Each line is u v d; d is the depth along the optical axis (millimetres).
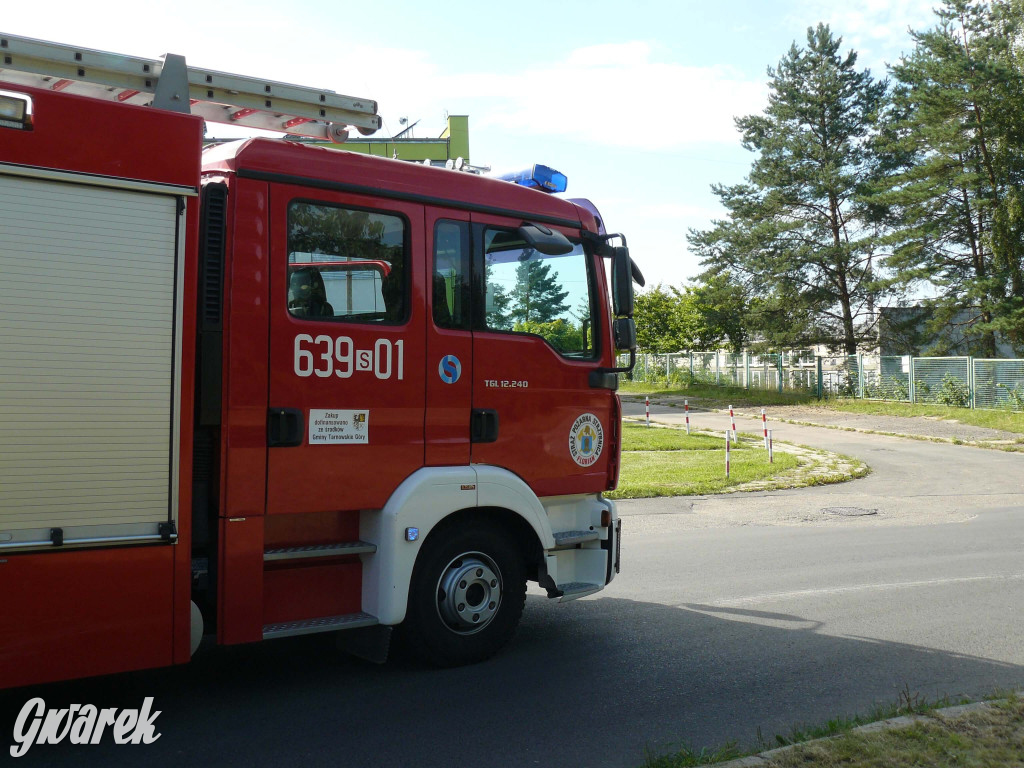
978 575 8750
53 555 4090
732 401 38656
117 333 4223
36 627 4059
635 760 4246
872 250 39719
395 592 5156
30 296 4016
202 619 4547
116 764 4148
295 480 4895
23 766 4125
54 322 4066
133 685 5297
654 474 16938
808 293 40625
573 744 4441
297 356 4906
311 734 4543
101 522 4188
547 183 6367
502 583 5770
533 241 5645
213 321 4680
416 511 5230
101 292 4188
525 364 5832
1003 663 5906
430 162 6465
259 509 4793
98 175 4180
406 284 5340
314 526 5137
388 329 5230
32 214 4035
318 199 5031
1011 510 13633
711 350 52156
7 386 3959
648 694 5211
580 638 6422
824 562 9367
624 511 13094
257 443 4785
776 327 41469
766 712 4926
